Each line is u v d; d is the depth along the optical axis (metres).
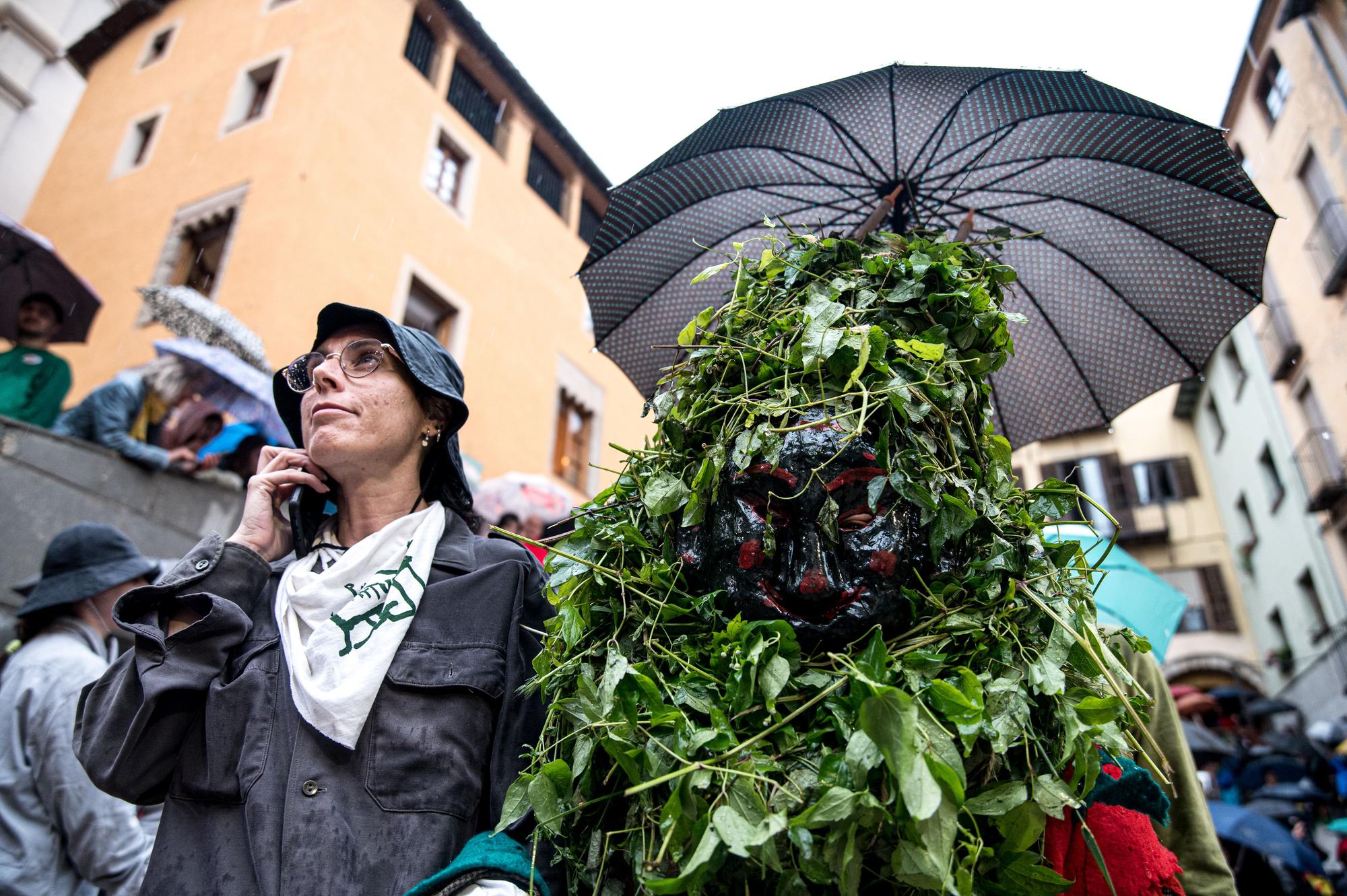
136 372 6.41
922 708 1.21
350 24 11.77
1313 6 12.59
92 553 2.64
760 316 1.65
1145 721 1.78
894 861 1.15
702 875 1.14
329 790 1.50
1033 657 1.36
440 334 12.21
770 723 1.28
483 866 1.34
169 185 11.69
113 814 2.18
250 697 1.60
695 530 1.50
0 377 6.22
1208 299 2.28
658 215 2.48
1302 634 16.08
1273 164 14.70
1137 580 3.39
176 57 13.32
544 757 1.48
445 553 1.81
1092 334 2.43
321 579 1.68
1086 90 2.12
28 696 2.23
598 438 14.79
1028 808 1.27
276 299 9.69
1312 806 7.67
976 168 2.35
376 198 11.43
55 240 12.31
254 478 1.87
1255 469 17.64
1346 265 12.17
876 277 1.67
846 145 2.37
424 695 1.60
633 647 1.47
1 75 13.00
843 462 1.41
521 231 14.05
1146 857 1.39
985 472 1.54
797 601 1.36
